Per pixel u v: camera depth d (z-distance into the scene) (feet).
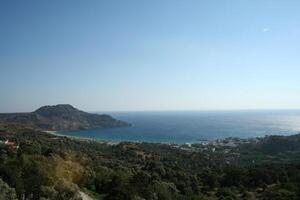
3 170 184.44
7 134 539.70
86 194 221.46
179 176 308.60
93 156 381.40
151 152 517.96
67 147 451.53
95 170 275.39
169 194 238.89
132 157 453.58
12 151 280.92
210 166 433.48
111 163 342.85
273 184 299.58
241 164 452.76
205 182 315.37
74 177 236.02
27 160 207.41
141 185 239.91
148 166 355.36
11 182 174.40
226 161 504.43
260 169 330.75
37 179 184.85
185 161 461.78
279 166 354.74
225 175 328.49
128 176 270.26
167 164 385.09
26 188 174.40
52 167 213.66
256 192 280.72
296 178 297.12
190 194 269.64
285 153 575.38
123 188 230.68
